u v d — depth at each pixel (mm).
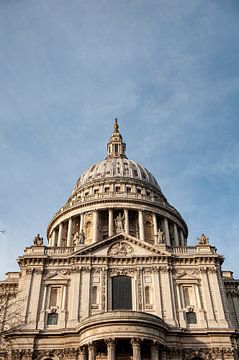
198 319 53312
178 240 82688
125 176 93812
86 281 55438
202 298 55188
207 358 49312
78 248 59750
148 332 46000
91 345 45594
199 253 59406
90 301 53656
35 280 55906
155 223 80375
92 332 46375
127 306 54031
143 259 58031
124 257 57781
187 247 61250
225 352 49531
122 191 87938
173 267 57969
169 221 84188
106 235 79000
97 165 100875
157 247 59594
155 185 97688
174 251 60656
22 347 49438
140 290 55125
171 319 52188
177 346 49438
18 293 56375
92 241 75375
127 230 76812
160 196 93938
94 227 77312
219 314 53406
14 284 61688
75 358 48312
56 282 56031
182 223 88188
